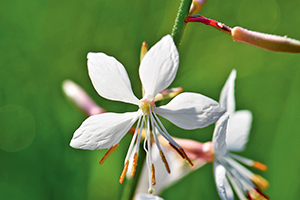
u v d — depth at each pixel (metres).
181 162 0.19
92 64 0.16
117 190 0.22
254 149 0.23
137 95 0.24
